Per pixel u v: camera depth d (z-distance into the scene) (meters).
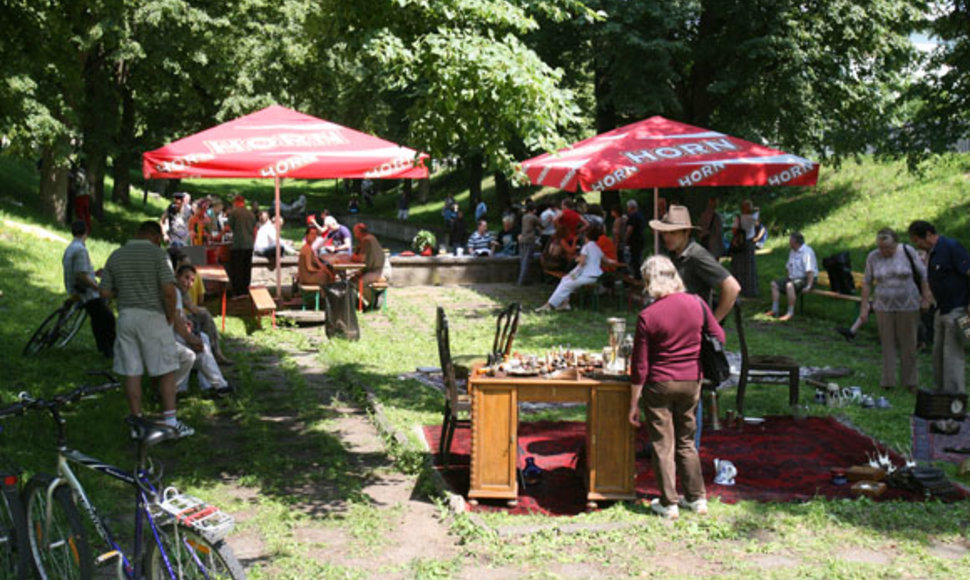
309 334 14.34
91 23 22.98
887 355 10.42
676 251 7.20
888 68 26.28
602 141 12.96
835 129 25.95
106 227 29.53
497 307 17.36
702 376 6.40
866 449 8.05
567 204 19.67
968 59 18.73
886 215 23.92
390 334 14.35
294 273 19.92
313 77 33.72
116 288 8.16
